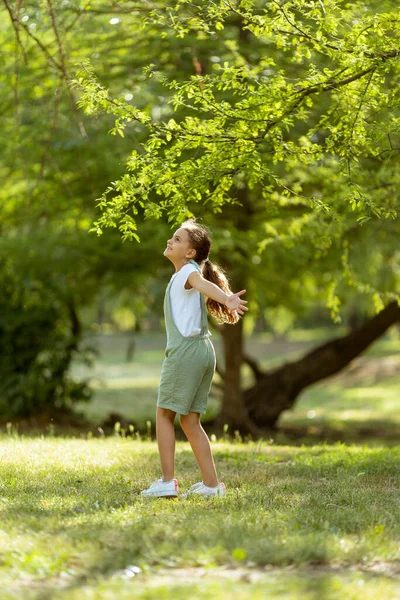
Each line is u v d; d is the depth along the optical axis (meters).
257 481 7.86
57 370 18.14
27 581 4.32
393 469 8.92
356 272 15.66
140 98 14.12
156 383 36.12
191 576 4.38
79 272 18.23
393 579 4.39
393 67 7.44
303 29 7.52
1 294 17.89
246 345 55.91
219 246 15.31
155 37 14.06
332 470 8.80
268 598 3.91
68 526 5.32
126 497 6.59
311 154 8.02
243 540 4.89
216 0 8.70
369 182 11.41
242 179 12.02
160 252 16.81
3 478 7.30
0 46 13.52
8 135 15.39
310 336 59.62
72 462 8.53
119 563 4.53
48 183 16.48
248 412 20.62
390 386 34.31
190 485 7.44
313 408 29.20
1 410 17.59
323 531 5.33
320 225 12.06
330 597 3.95
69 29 11.61
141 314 21.05
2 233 18.20
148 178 7.54
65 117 13.45
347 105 7.94
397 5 8.24
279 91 7.55
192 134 7.62
